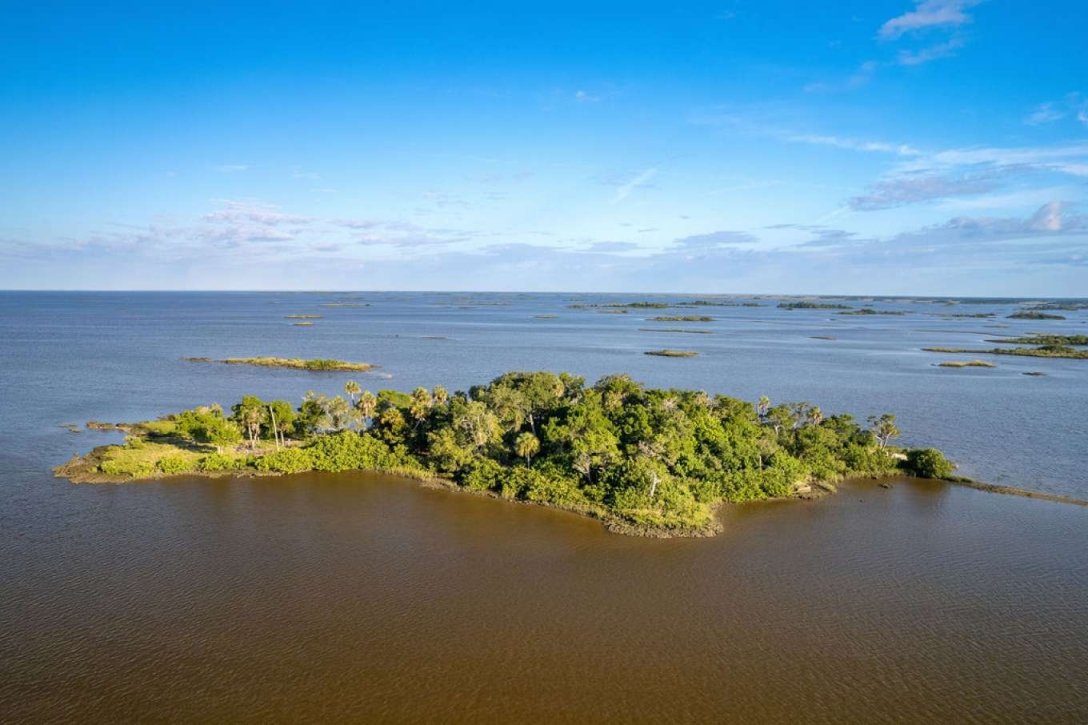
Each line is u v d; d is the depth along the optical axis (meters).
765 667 48.25
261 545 66.94
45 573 60.25
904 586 60.56
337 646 49.72
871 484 89.94
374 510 76.94
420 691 44.91
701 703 44.34
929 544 69.88
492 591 58.12
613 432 89.81
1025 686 46.69
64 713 42.12
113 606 54.75
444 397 107.69
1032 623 54.66
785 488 84.00
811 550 67.88
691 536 70.38
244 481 86.56
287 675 46.25
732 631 52.66
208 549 65.81
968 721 43.12
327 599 56.41
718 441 86.62
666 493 76.81
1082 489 89.06
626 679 46.59
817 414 105.75
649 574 61.81
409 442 97.31
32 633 50.69
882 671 48.03
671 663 48.47
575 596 57.50
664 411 93.81
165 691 44.38
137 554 64.50
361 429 108.94
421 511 76.75
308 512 76.12
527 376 110.38
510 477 83.62
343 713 42.69
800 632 52.75
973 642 51.84
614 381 111.81
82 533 69.25
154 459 94.06
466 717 42.59
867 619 54.84
